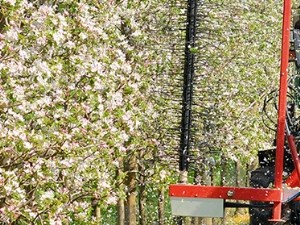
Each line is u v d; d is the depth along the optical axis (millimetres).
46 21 18453
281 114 16875
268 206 16938
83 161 20891
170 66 25547
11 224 19469
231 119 31078
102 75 20312
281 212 17062
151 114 25172
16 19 17828
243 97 33000
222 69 29719
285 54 16938
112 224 40062
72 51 20031
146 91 25297
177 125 24109
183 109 21922
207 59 26500
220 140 30266
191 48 21969
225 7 29609
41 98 18641
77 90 20109
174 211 17141
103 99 21531
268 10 34594
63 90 19969
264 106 19297
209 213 17047
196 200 17094
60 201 19953
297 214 17219
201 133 23219
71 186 21281
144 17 26219
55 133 19312
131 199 31641
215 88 28359
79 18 20125
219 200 16969
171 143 24719
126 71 23047
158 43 25844
